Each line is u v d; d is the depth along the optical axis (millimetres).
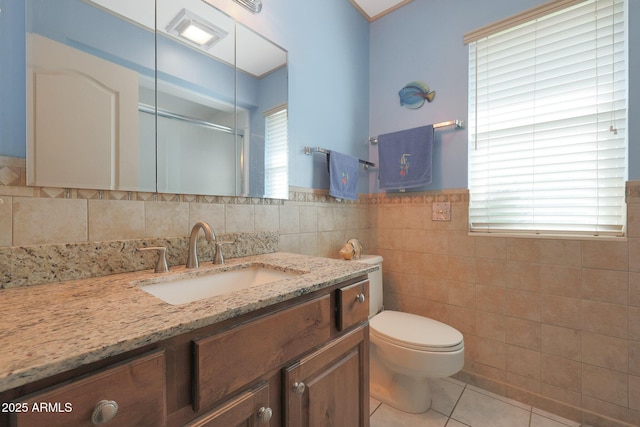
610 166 1370
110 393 439
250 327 638
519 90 1595
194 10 1178
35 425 380
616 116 1355
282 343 711
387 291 2029
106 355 428
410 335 1342
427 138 1773
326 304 853
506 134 1631
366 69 2129
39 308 590
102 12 935
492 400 1543
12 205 762
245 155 1340
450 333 1368
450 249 1767
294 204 1562
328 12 1807
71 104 865
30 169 791
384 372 1556
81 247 850
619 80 1350
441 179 1810
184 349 542
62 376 406
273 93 1466
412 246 1919
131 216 979
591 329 1366
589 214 1418
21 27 790
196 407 547
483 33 1655
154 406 487
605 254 1335
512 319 1563
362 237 2016
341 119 1893
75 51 876
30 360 383
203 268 1006
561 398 1431
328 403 847
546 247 1476
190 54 1160
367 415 1009
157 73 1062
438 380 1728
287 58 1536
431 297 1834
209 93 1219
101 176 917
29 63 797
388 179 1922
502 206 1645
